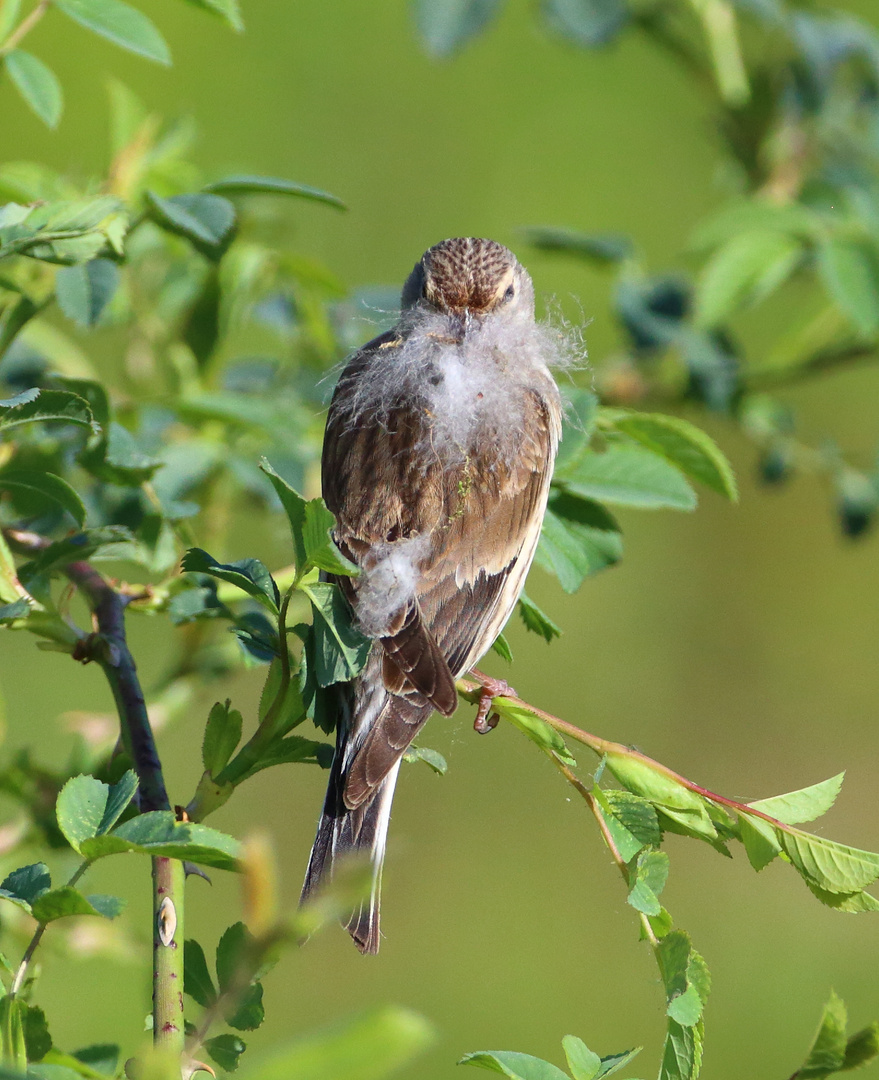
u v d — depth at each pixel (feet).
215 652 28.86
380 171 58.34
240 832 49.60
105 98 54.44
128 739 19.04
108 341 41.24
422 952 49.90
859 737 58.23
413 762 21.42
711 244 29.99
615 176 59.88
